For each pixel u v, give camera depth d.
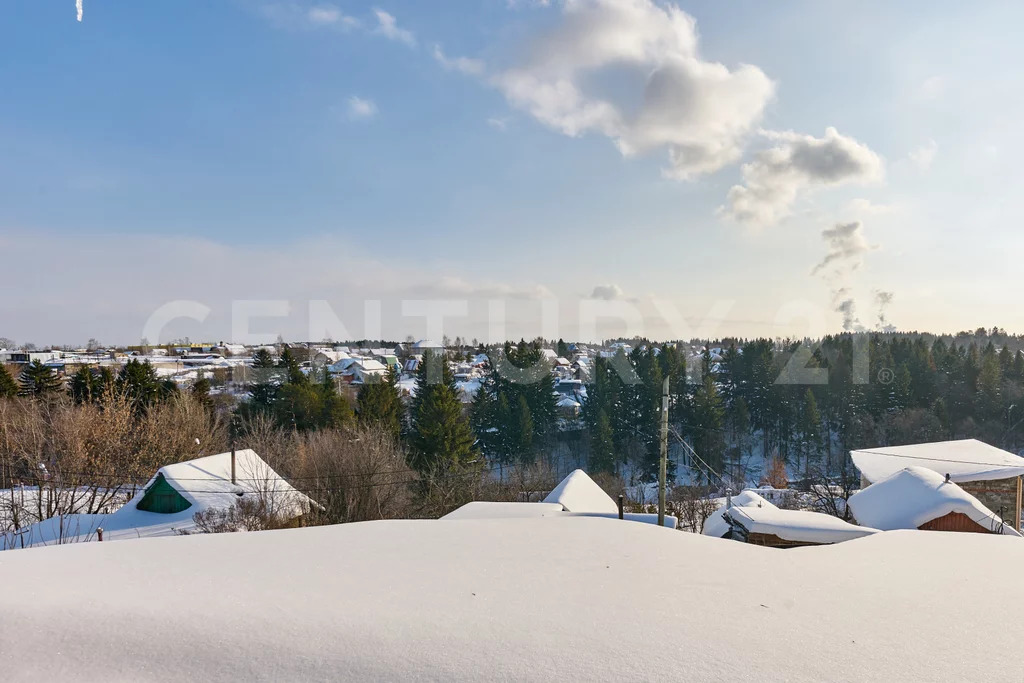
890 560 6.07
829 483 36.03
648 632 3.91
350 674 3.32
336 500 20.39
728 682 3.19
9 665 3.35
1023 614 4.34
